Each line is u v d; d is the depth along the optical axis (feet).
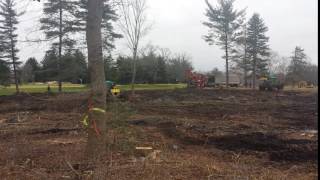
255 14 224.33
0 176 28.60
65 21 39.34
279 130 58.39
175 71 288.51
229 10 199.41
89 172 26.84
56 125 62.13
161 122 63.98
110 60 95.86
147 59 248.32
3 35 172.14
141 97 127.34
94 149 27.96
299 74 302.25
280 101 124.88
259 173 30.78
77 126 59.47
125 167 29.32
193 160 34.53
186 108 95.25
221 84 238.48
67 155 34.12
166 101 118.32
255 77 228.43
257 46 225.56
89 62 28.07
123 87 177.78
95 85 27.99
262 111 89.86
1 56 177.37
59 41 108.17
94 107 27.99
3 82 186.70
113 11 32.17
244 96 145.28
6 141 45.75
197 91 158.30
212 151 41.55
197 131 55.62
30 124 64.80
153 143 43.29
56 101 103.65
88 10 27.89
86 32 28.14
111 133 34.47
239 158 38.01
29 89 186.60
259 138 49.57
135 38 126.21
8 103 114.42
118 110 30.78
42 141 44.96
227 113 85.05
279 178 29.43
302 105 105.40
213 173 29.14
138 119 66.64
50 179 27.30
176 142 47.42
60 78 149.18
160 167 30.17
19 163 32.53
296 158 39.01
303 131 57.26
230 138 49.34
